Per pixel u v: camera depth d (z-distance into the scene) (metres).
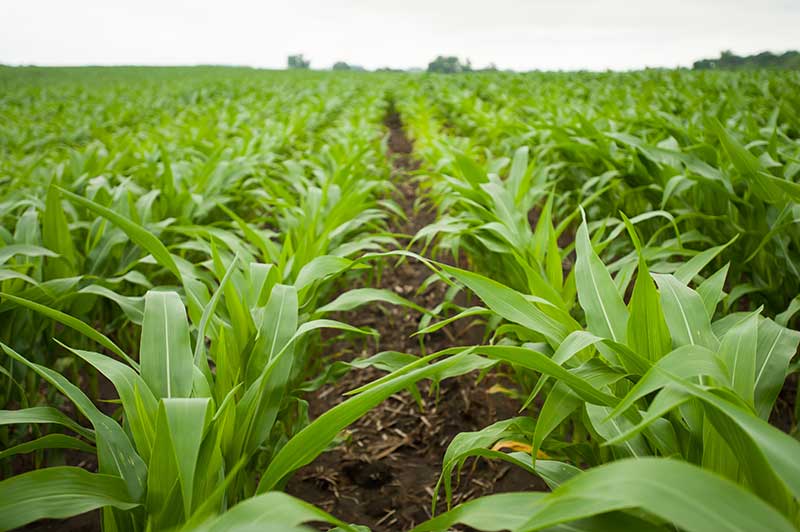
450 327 3.40
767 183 2.00
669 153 2.68
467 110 9.08
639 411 1.15
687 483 0.60
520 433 1.36
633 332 1.22
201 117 9.26
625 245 2.91
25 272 2.03
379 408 2.61
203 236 2.83
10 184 4.03
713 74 12.59
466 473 2.15
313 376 2.65
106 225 2.54
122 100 14.90
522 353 1.03
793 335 1.27
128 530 1.10
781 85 8.67
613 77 15.38
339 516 1.96
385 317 3.62
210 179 3.71
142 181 4.15
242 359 1.51
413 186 7.63
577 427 1.81
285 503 0.67
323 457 2.28
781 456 0.66
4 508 0.87
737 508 0.58
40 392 2.29
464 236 2.69
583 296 1.35
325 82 22.67
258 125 8.35
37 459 2.07
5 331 1.93
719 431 0.88
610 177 3.16
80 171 3.83
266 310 1.50
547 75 18.88
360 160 5.10
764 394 1.18
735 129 3.77
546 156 4.76
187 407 0.99
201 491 1.05
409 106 12.13
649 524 0.79
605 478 0.64
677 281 1.33
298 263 2.15
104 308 2.61
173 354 1.26
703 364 0.92
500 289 1.36
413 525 1.91
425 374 0.98
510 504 0.80
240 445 1.24
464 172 2.84
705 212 2.81
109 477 1.01
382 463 2.23
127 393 1.15
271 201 3.14
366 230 3.45
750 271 2.48
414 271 4.47
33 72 35.38
